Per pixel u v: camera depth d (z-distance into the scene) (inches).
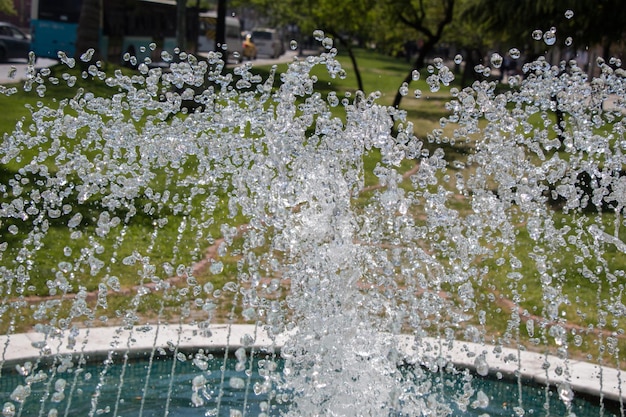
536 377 195.5
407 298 193.8
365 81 1131.9
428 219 191.5
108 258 277.1
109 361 192.2
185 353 200.4
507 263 296.5
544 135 185.3
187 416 172.2
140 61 959.6
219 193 360.2
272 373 181.3
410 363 188.1
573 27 522.9
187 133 183.3
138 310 229.9
